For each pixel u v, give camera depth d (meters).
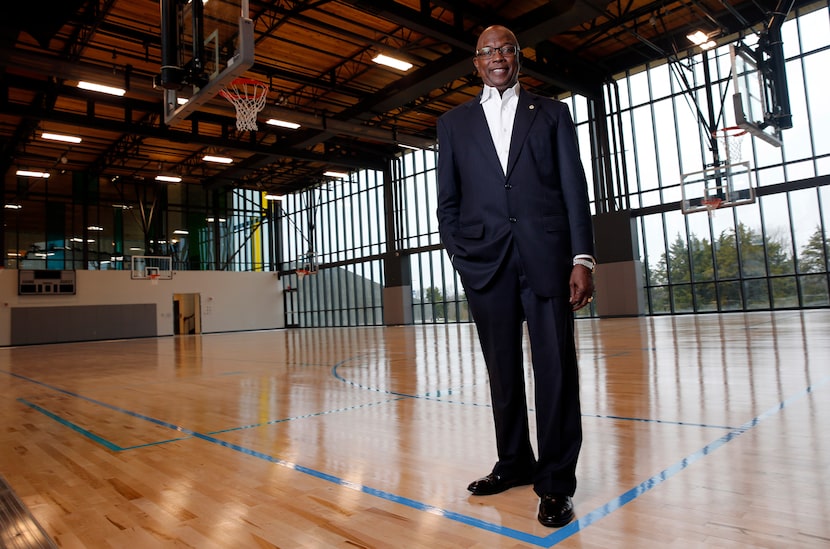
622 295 15.88
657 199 15.49
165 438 3.27
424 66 12.70
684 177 13.64
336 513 1.83
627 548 1.41
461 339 11.34
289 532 1.68
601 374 4.82
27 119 15.05
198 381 6.27
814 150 13.33
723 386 3.83
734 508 1.64
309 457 2.61
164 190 23.81
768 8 12.42
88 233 22.00
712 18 12.30
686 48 14.16
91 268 22.00
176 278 23.86
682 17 12.98
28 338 20.42
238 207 25.97
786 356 5.20
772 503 1.67
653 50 14.73
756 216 14.22
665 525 1.55
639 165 15.84
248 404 4.39
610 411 3.23
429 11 10.50
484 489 1.91
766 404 3.14
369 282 23.38
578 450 1.71
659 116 15.44
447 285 20.42
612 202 16.06
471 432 2.92
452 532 1.60
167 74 6.56
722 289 14.73
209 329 24.61
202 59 6.68
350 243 24.14
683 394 3.63
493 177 1.81
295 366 7.45
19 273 20.41
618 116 15.98
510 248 1.78
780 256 13.90
